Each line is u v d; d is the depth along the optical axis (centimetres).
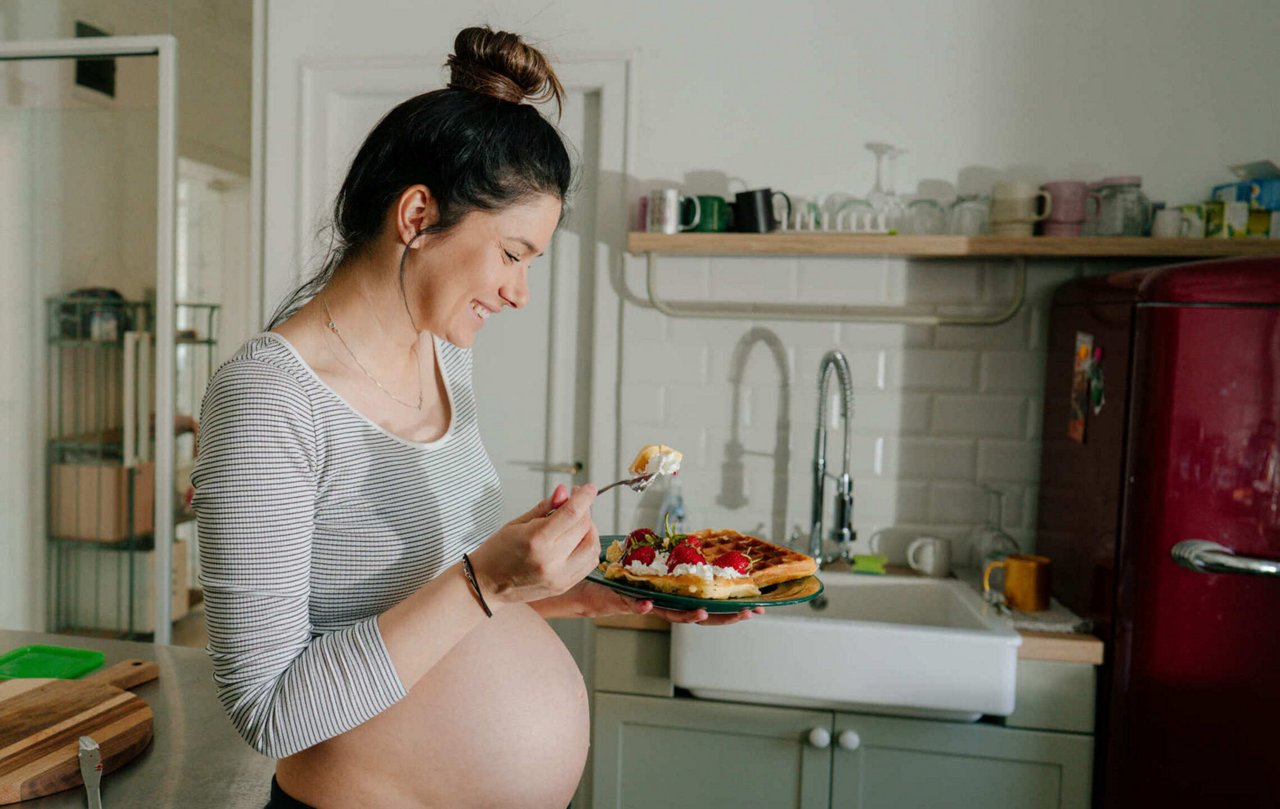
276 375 85
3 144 274
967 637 172
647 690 192
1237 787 167
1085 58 217
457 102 88
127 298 274
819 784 185
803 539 225
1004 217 208
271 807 99
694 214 217
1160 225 205
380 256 93
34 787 100
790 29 226
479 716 96
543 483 248
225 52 363
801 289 230
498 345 248
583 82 234
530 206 90
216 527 80
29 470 286
